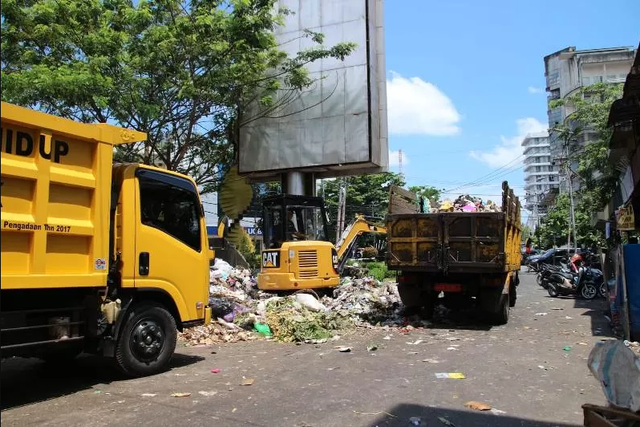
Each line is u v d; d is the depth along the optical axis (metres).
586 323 11.47
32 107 11.93
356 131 18.27
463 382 6.39
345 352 8.41
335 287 14.51
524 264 44.97
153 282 6.79
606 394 4.25
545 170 99.81
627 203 15.07
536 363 7.45
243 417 5.04
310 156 18.70
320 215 14.99
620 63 52.91
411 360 7.70
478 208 12.18
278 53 16.86
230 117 17.81
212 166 18.31
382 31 19.55
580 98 25.03
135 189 6.66
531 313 13.31
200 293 7.53
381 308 12.86
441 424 4.87
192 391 6.00
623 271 9.11
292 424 4.84
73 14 13.05
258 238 30.08
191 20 14.31
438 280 11.47
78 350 6.76
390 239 11.31
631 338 8.98
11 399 5.74
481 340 9.39
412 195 13.52
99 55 12.66
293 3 19.17
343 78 18.48
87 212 6.04
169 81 14.33
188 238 7.40
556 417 5.09
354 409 5.29
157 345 6.89
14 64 12.53
